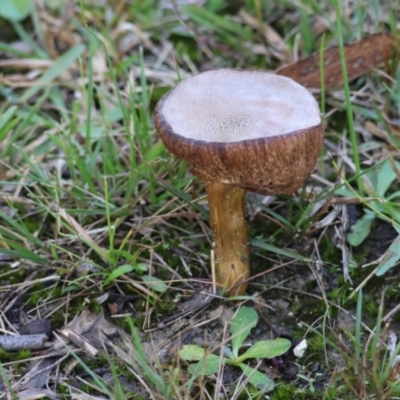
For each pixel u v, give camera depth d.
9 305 0.55
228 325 0.53
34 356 0.53
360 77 0.64
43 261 0.56
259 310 0.54
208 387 0.51
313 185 0.59
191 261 0.56
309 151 0.50
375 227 0.57
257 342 0.52
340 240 0.56
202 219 0.58
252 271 0.56
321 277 0.55
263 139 0.49
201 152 0.50
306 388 0.51
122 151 0.61
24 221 0.59
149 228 0.58
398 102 0.59
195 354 0.51
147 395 0.51
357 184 0.58
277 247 0.56
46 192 0.59
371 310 0.54
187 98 0.53
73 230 0.56
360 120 0.62
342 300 0.54
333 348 0.52
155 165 0.59
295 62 0.62
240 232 0.54
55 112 0.65
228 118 0.51
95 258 0.57
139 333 0.53
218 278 0.54
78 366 0.52
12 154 0.61
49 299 0.55
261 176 0.50
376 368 0.49
